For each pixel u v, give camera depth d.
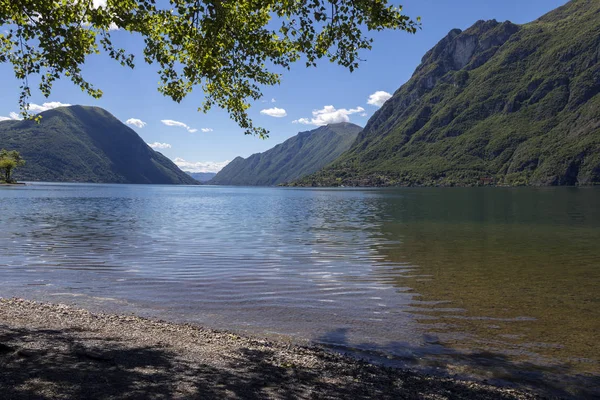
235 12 12.92
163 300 16.12
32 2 11.79
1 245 29.02
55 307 14.38
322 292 17.48
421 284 19.03
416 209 82.00
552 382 9.62
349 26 12.12
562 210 77.00
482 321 13.87
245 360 9.87
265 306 15.46
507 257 26.56
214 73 14.23
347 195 177.12
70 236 34.69
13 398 6.29
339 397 8.02
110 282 18.94
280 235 37.97
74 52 12.64
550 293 17.50
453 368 10.31
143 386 7.38
